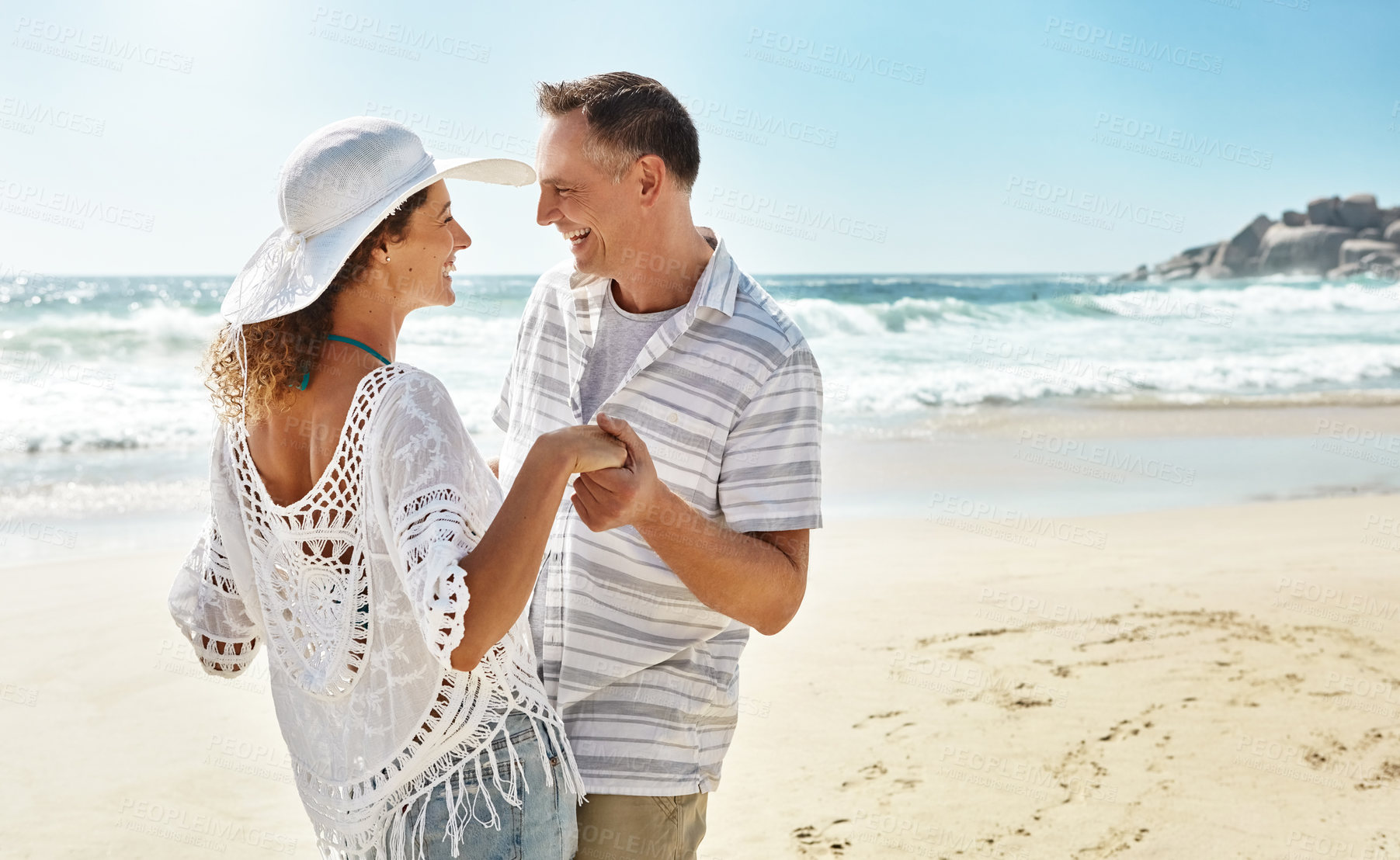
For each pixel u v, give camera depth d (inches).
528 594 54.2
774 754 152.3
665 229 81.6
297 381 59.6
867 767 148.4
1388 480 361.7
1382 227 1939.0
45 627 201.5
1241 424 486.3
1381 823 131.7
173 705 169.6
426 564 51.3
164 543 273.3
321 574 59.9
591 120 78.3
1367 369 658.2
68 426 421.7
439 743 59.9
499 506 62.1
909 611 215.5
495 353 597.0
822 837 129.9
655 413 79.9
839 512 312.8
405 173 62.6
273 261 63.9
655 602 79.4
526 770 62.9
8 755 150.0
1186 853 125.2
